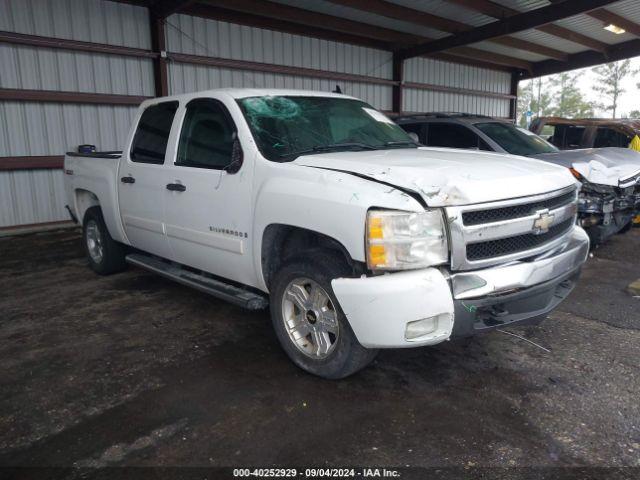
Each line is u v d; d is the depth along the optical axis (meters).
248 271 3.72
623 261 6.20
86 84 9.40
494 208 2.95
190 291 5.27
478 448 2.63
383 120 4.69
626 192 6.36
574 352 3.71
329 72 13.12
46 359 3.73
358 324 2.89
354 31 12.79
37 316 4.61
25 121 8.91
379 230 2.79
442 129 7.50
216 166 3.93
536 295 3.13
